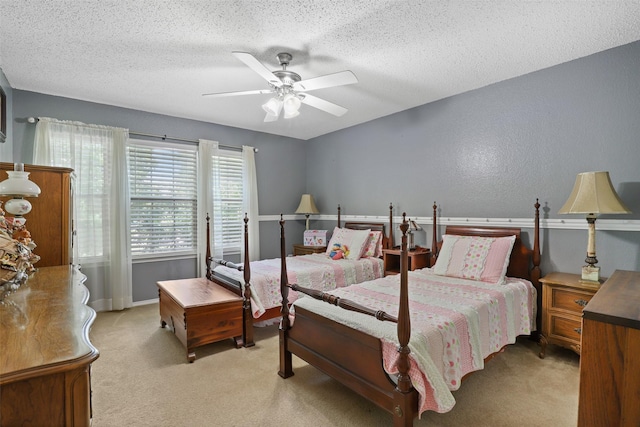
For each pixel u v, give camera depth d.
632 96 2.38
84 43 2.30
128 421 1.76
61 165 3.34
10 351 0.92
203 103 3.63
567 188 2.70
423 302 2.10
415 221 3.81
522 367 2.37
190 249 4.28
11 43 2.29
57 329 1.09
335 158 4.94
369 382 1.63
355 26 2.10
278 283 3.03
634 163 2.38
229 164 4.63
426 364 1.50
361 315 1.81
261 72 2.19
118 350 2.66
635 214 2.38
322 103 2.65
